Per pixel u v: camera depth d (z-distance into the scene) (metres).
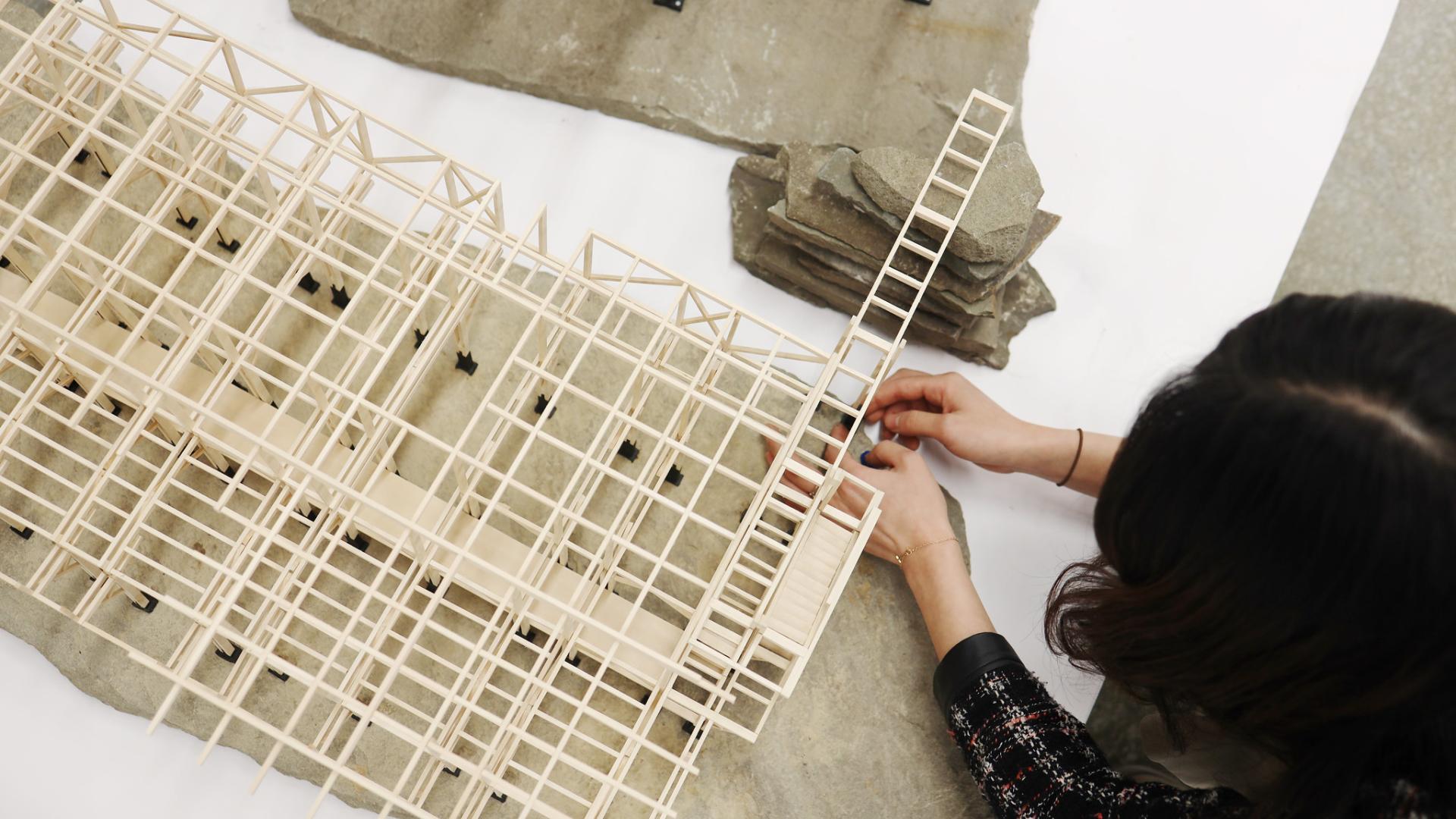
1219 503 0.67
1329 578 0.64
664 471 1.59
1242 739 0.91
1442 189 1.87
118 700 1.55
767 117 1.80
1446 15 1.92
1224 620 0.70
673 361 1.73
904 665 1.65
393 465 1.59
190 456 1.54
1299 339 0.66
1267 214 1.86
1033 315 1.78
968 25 1.84
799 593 1.38
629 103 1.79
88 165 1.72
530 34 1.79
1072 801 1.19
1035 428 1.59
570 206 1.78
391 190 1.77
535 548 1.26
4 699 1.56
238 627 1.60
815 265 1.71
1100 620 0.85
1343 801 0.75
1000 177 1.55
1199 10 1.91
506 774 1.59
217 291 1.45
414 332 1.72
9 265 1.65
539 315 1.28
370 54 1.80
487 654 1.28
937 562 1.49
